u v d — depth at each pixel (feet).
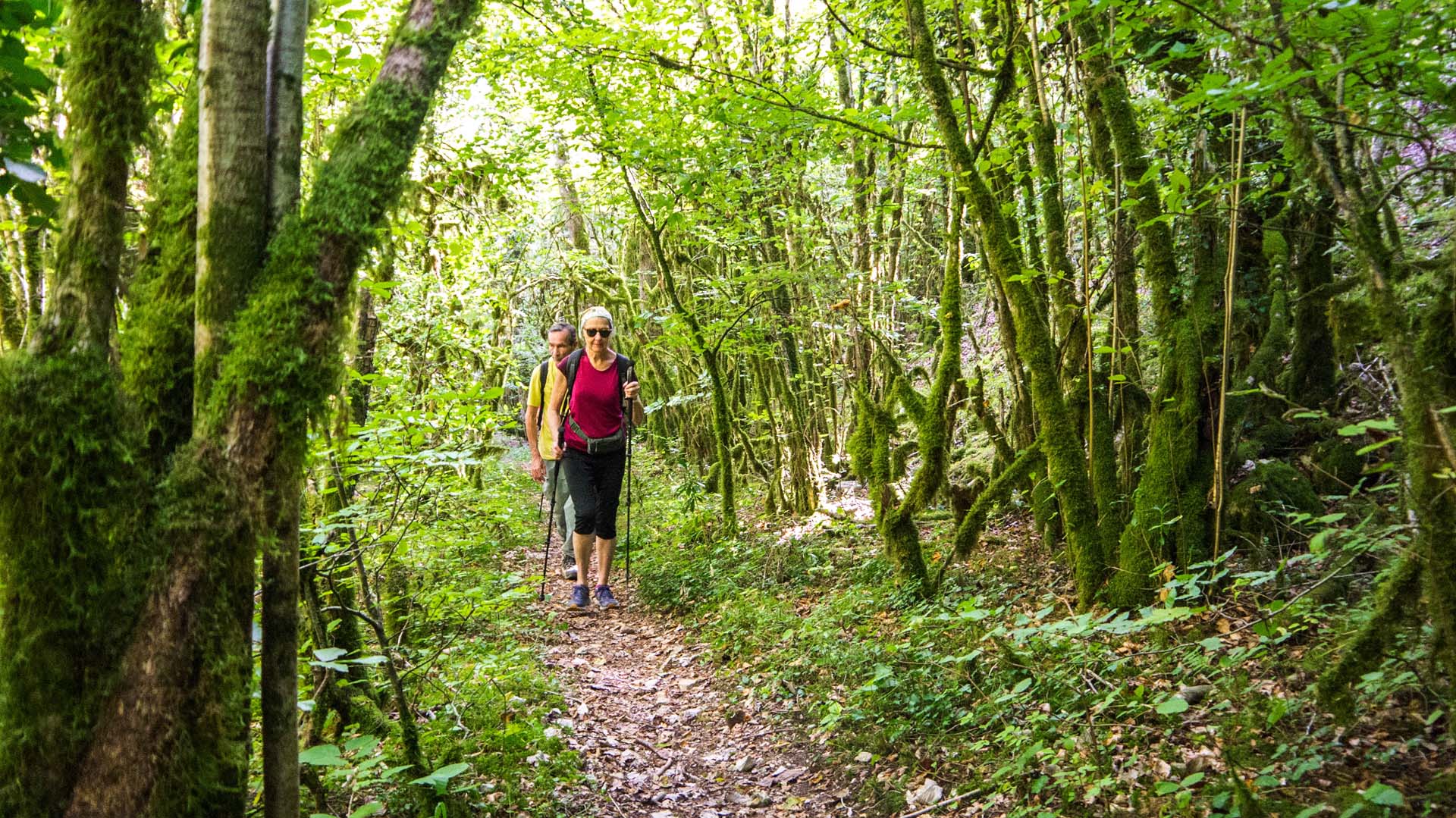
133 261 5.66
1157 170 11.12
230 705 4.50
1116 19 11.05
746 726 13.57
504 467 37.06
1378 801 6.78
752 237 25.39
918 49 13.93
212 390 4.63
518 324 41.81
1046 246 17.17
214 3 4.68
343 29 10.80
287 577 4.88
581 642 18.08
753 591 19.02
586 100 21.42
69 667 4.31
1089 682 10.84
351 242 4.82
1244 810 7.44
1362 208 7.57
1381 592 7.82
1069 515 13.91
